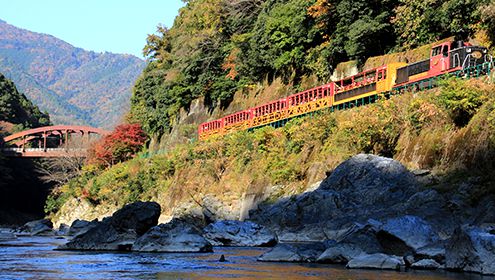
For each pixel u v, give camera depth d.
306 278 23.75
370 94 55.44
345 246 29.11
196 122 98.31
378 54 64.31
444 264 25.88
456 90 41.78
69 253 36.28
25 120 175.50
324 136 55.50
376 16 63.22
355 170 44.91
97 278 24.64
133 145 114.62
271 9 84.44
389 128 47.66
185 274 25.61
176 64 104.50
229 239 41.53
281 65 76.69
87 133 143.12
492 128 38.34
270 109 72.12
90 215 98.38
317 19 70.31
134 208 39.38
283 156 59.72
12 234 67.25
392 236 28.52
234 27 94.88
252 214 54.22
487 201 34.09
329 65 69.12
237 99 88.75
